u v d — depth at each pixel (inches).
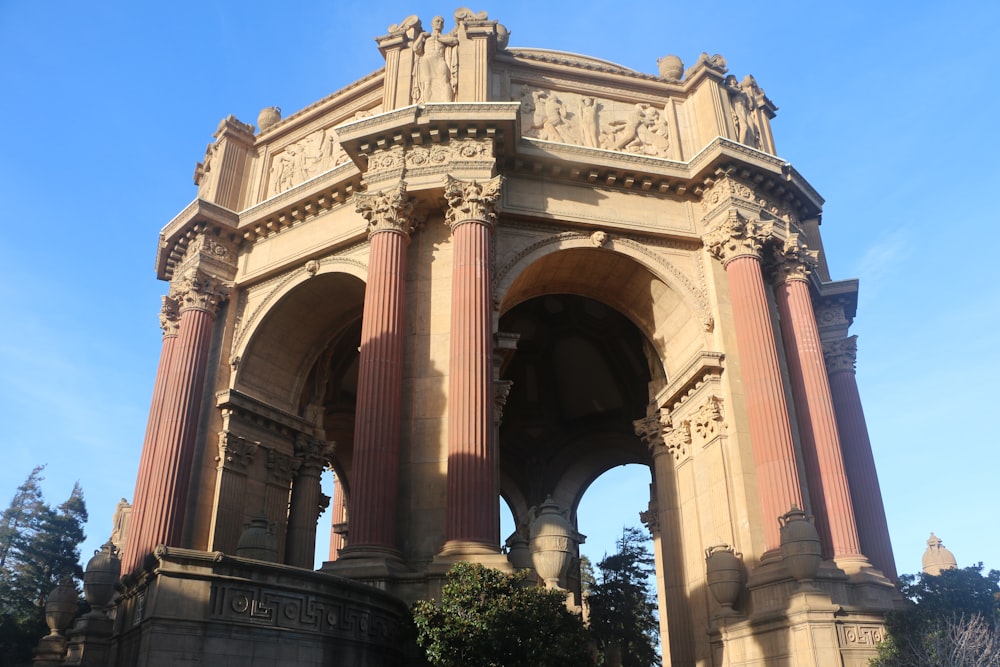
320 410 1354.6
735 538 981.2
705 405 1076.5
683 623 1107.9
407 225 1030.4
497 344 1023.0
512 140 1072.2
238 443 1168.8
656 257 1150.3
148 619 537.0
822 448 1017.5
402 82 1157.1
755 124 1286.9
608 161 1148.5
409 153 1061.1
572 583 1401.3
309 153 1327.5
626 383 1860.2
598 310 1756.9
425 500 896.9
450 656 629.0
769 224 1129.4
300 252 1200.8
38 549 2094.0
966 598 788.0
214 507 1114.1
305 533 1247.5
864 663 764.6
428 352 979.9
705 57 1270.9
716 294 1112.8
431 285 1021.2
